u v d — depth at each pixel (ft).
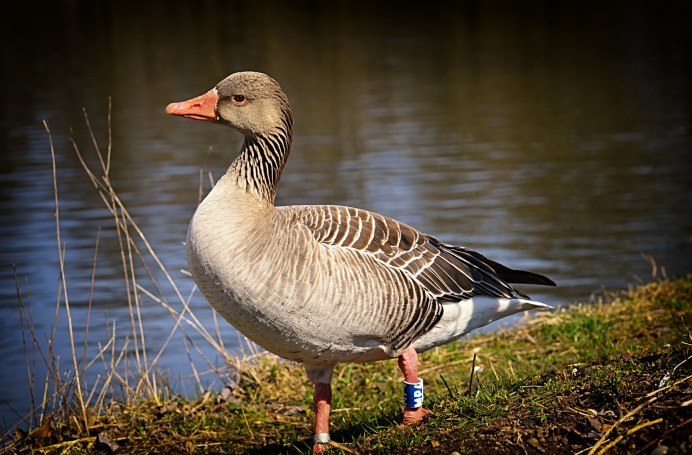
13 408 35.40
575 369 26.18
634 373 23.91
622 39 149.48
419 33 166.40
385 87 113.70
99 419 30.78
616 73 118.42
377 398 32.01
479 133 86.28
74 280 50.65
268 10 200.85
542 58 134.21
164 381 34.99
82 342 42.63
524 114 94.79
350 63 134.10
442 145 81.61
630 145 79.71
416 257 24.90
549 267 52.06
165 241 56.54
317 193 66.54
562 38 153.89
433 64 131.44
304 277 22.81
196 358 39.78
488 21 179.73
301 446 27.96
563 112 95.30
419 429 23.82
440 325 25.34
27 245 56.39
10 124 93.15
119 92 110.93
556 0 202.28
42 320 45.37
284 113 24.95
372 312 23.61
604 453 20.44
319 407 25.22
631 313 38.01
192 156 77.87
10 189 68.39
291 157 78.69
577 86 110.52
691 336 25.75
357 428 28.14
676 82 109.50
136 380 35.45
